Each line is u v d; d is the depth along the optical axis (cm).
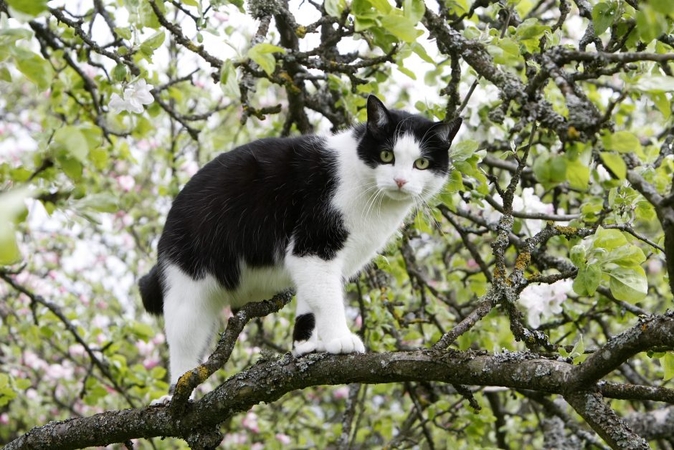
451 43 328
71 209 240
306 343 356
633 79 225
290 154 384
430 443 489
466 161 385
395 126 376
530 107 261
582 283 292
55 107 539
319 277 364
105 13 456
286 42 483
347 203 371
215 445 322
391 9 310
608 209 371
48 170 257
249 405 314
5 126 746
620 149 222
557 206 520
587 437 491
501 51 323
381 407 740
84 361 684
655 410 523
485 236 632
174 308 392
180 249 395
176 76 604
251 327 716
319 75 467
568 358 272
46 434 347
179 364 388
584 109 230
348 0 332
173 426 323
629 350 224
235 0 348
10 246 173
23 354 706
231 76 296
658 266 646
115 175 728
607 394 250
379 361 288
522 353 264
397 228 414
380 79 467
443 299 498
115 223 724
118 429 335
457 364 270
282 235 379
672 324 217
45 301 532
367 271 506
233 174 388
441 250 639
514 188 296
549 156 236
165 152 686
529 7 464
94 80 541
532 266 496
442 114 429
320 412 780
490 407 575
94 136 231
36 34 496
